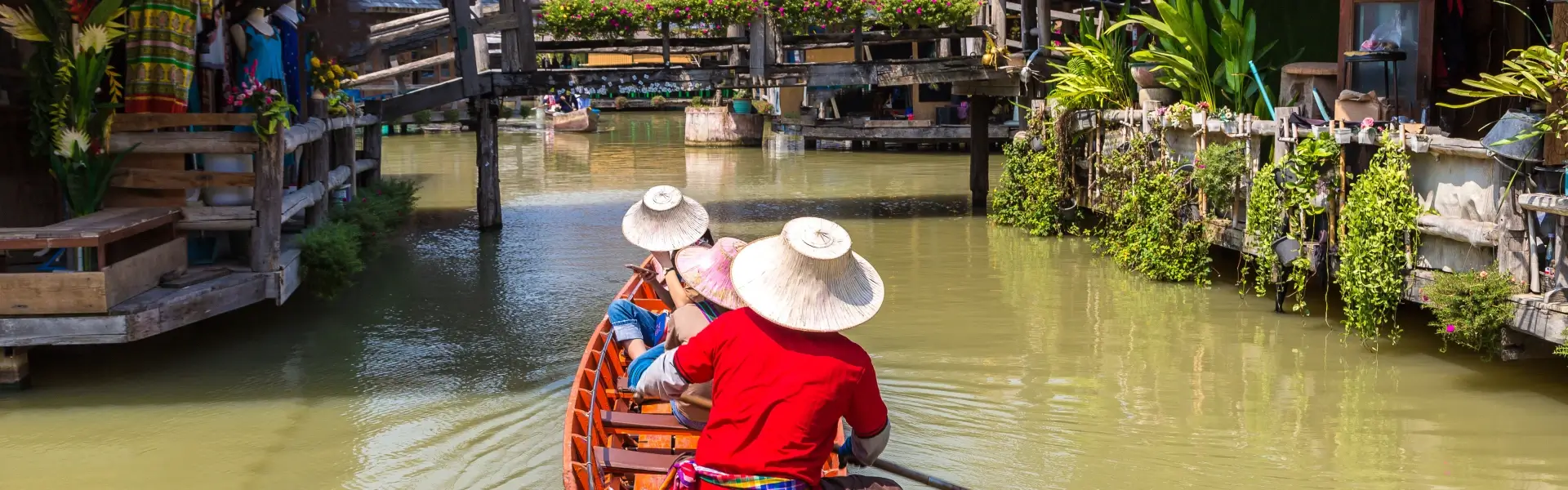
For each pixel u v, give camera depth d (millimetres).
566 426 4852
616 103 48875
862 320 3770
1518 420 6855
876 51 27531
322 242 9328
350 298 10523
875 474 6098
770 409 3703
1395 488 5926
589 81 14102
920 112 27062
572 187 19531
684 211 5992
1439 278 7246
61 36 7867
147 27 8320
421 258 12633
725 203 17406
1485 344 7145
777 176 21016
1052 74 14234
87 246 6953
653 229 5934
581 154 26531
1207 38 10812
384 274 11680
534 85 14148
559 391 7672
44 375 7969
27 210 9039
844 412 3801
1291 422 6934
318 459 6453
